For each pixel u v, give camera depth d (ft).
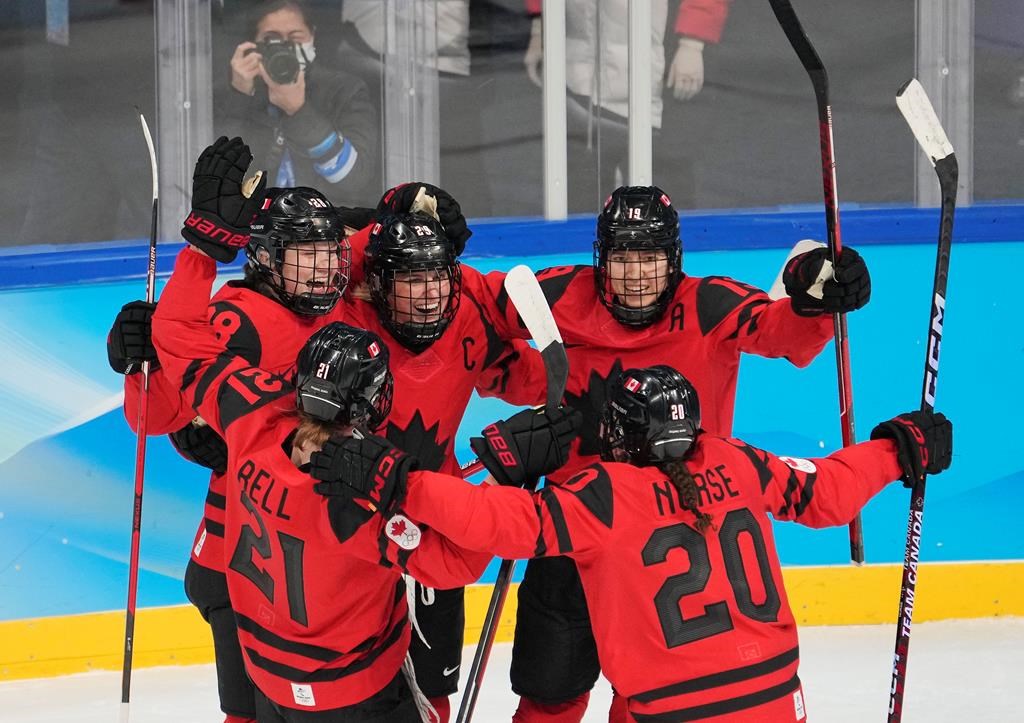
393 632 34.63
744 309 38.14
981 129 63.31
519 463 32.45
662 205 37.65
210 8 60.39
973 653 55.06
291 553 32.37
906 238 60.29
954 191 36.91
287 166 61.93
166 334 34.88
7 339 55.21
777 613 31.91
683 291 39.19
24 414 55.31
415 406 38.14
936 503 60.18
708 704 30.96
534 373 41.63
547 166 61.72
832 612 59.21
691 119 63.05
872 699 49.85
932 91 62.85
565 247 60.75
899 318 60.59
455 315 38.75
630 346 38.73
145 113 60.54
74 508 55.83
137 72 60.23
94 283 56.44
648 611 31.19
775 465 33.14
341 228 36.68
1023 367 60.90
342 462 30.50
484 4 61.62
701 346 38.47
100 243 59.62
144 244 58.80
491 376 41.81
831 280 36.35
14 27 58.75
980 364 60.80
